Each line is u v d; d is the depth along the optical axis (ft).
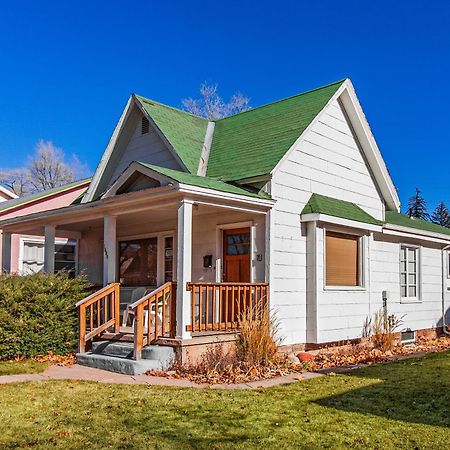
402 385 24.93
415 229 48.37
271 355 31.45
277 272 34.91
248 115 47.01
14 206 56.39
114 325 34.91
